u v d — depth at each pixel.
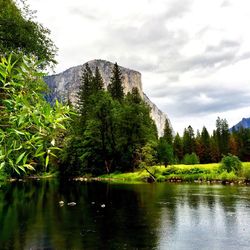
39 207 24.91
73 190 39.44
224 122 132.75
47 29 22.44
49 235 16.45
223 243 15.03
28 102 3.23
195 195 31.20
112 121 75.31
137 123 72.25
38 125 3.17
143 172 62.44
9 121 3.16
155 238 15.91
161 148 66.38
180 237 16.08
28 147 3.17
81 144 77.12
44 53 21.17
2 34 19.02
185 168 57.78
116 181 57.34
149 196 31.30
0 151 3.05
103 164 76.75
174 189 37.84
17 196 32.66
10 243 15.06
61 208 24.39
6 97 3.40
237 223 18.83
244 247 14.42
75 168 80.00
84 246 14.62
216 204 25.31
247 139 120.88
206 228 17.81
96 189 40.38
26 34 20.12
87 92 93.62
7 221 19.70
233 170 50.75
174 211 22.69
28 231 17.25
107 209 23.84
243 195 30.53
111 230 17.42
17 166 3.06
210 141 126.50
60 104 3.41
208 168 55.66
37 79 3.43
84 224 18.91
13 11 20.39
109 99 77.25
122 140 72.56
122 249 14.16
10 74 3.30
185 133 137.25
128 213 22.16
